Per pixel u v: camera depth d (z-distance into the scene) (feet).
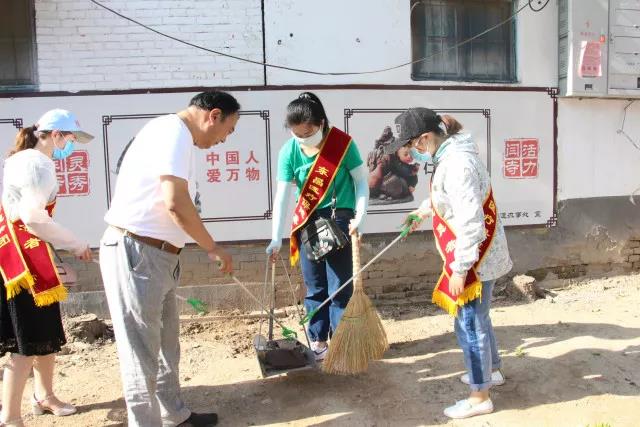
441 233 10.41
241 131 16.19
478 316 10.30
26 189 9.39
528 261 18.39
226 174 16.22
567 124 18.33
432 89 17.13
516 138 17.89
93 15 15.67
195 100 9.35
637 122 18.93
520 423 10.19
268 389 11.91
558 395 11.16
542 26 17.99
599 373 11.95
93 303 16.08
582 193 18.66
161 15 15.88
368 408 10.94
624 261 19.19
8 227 9.78
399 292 17.53
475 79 18.15
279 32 16.31
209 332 15.56
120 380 12.57
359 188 12.35
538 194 18.22
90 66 15.75
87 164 15.74
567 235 18.63
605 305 16.72
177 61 16.02
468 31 18.01
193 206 8.75
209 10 16.05
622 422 10.12
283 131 16.34
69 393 11.94
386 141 16.90
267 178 16.35
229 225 16.33
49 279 9.78
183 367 13.20
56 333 10.25
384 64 16.96
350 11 16.65
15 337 9.76
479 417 10.45
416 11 17.58
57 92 15.51
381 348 11.92
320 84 16.57
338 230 11.91
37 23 15.48
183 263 16.31
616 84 18.04
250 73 16.28
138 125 15.85
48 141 10.23
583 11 17.56
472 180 9.54
